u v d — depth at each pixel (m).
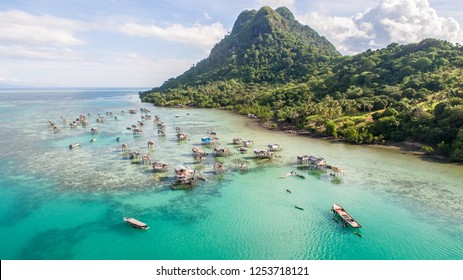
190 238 51.47
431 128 100.00
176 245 49.56
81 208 61.31
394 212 59.78
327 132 122.00
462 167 84.31
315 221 56.91
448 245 49.31
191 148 106.44
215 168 82.25
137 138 122.81
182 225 55.41
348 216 56.44
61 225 55.19
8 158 93.94
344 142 113.56
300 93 190.62
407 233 52.72
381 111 125.38
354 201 64.62
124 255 46.97
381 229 54.03
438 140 96.94
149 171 82.06
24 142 115.19
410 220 56.81
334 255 47.12
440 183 73.38
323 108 142.25
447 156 91.88
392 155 96.50
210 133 128.25
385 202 63.97
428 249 48.38
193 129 142.62
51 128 143.88
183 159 93.06
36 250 47.97
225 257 46.59
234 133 132.50
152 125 153.50
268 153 93.69
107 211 60.19
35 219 57.12
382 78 178.25
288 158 94.06
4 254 46.97
